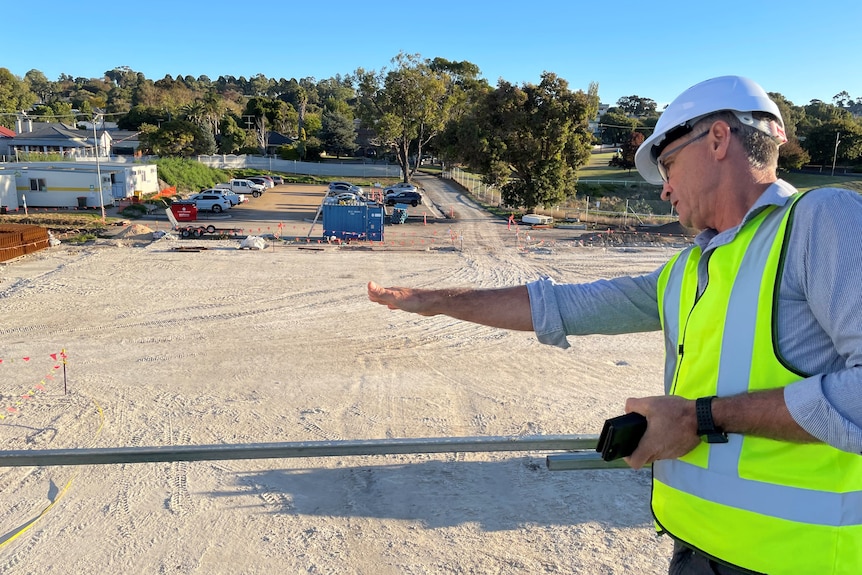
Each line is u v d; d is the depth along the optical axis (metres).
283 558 5.12
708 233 1.59
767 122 1.44
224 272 19.61
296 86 161.12
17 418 8.38
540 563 4.96
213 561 5.11
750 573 1.33
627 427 1.31
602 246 27.47
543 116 38.12
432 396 9.30
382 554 5.15
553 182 38.38
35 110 102.50
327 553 5.18
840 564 1.27
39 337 12.63
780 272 1.28
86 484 6.44
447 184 63.22
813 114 78.38
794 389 1.17
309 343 12.37
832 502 1.27
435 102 59.47
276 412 8.61
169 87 127.88
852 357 1.12
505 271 21.30
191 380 10.07
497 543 5.27
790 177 56.44
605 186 58.62
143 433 7.88
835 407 1.09
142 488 6.34
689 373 1.45
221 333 13.06
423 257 23.75
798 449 1.28
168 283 17.84
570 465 1.96
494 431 7.89
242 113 106.25
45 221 30.20
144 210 37.03
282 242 26.61
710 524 1.39
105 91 160.38
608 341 12.71
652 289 1.84
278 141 93.94
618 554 5.06
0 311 14.55
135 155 71.62
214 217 35.78
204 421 8.27
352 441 1.87
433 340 12.64
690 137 1.48
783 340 1.27
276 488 6.28
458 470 6.60
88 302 15.52
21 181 36.00
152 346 12.09
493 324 1.87
